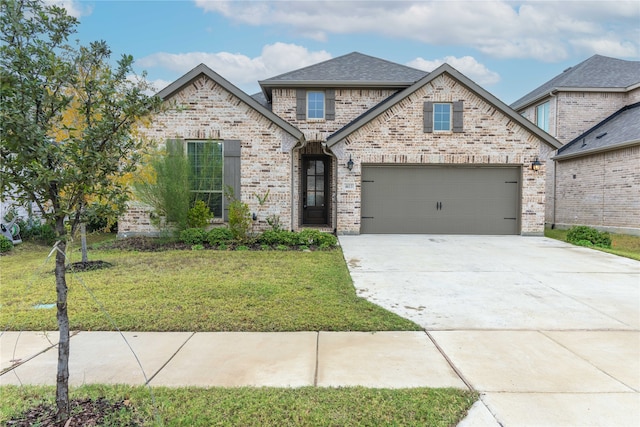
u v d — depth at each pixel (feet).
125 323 15.06
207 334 14.24
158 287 19.95
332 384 10.58
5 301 17.79
